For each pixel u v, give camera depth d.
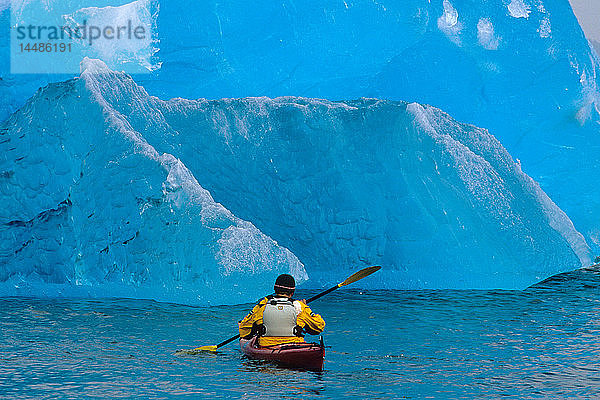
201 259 32.94
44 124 37.38
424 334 24.91
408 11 51.00
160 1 51.03
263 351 19.44
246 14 51.38
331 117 41.31
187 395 16.30
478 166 39.72
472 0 52.22
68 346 22.11
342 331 25.45
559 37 51.06
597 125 51.06
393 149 39.72
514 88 50.59
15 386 17.06
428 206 38.59
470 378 18.39
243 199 39.44
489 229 38.28
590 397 16.59
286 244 38.47
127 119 38.84
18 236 36.47
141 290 33.56
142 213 34.25
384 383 17.78
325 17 51.12
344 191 39.28
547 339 23.98
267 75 51.47
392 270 37.62
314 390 16.97
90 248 34.75
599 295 34.53
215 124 41.03
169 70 50.91
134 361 19.98
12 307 30.36
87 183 35.59
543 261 37.94
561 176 49.66
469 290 36.75
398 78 51.38
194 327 25.81
